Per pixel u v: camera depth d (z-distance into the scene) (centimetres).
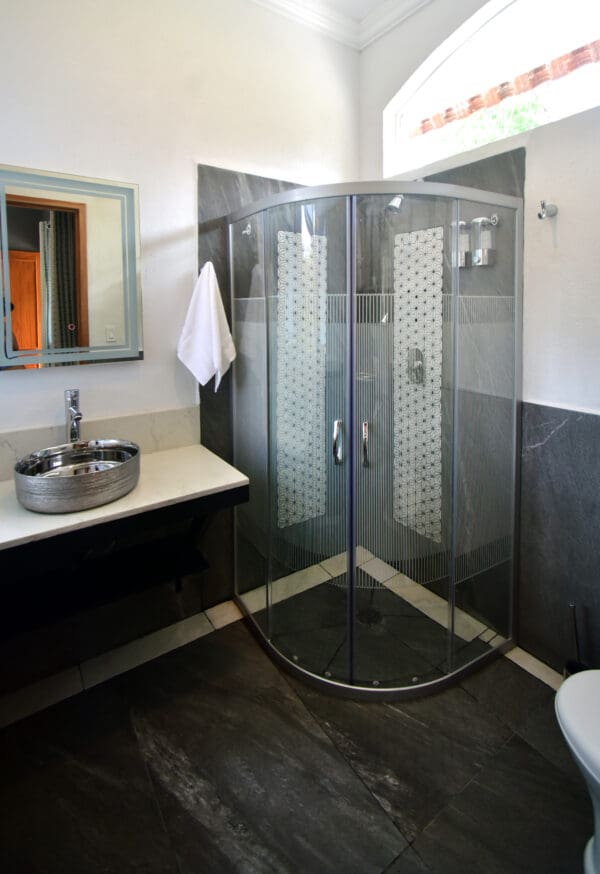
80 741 159
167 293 197
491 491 187
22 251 164
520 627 198
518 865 121
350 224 157
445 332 170
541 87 181
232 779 145
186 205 196
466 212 165
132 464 162
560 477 176
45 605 166
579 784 142
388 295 164
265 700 176
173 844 128
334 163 241
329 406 174
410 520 178
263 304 187
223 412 219
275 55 214
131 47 176
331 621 184
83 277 176
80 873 121
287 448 189
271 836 129
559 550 179
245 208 189
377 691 175
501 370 181
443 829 130
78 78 167
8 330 164
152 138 185
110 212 179
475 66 205
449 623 184
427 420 174
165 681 186
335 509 177
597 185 152
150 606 212
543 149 166
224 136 203
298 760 151
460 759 151
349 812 135
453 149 218
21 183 161
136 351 191
